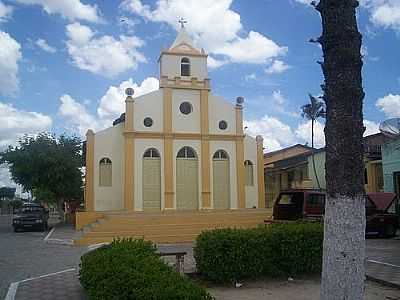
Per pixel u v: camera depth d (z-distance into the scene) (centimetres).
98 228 2000
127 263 683
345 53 473
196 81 2938
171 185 2788
